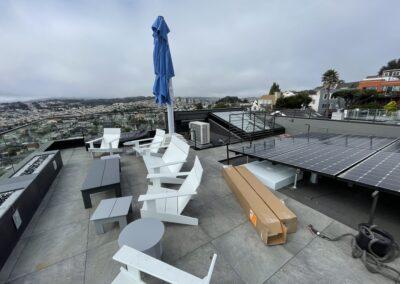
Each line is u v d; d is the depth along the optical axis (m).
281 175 3.59
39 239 2.24
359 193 3.22
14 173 3.17
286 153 3.85
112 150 5.14
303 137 5.64
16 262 1.92
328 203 2.92
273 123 8.22
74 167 4.68
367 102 27.36
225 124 7.81
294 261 1.87
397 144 4.37
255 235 2.24
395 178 2.33
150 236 1.77
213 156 5.30
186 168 4.48
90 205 2.90
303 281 1.66
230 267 1.81
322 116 8.40
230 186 3.40
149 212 2.30
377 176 2.43
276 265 1.83
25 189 2.55
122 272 1.46
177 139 4.25
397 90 28.48
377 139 5.01
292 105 32.59
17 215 2.26
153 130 7.40
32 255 2.00
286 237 2.19
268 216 2.24
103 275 1.75
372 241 1.82
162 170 3.70
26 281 1.70
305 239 2.16
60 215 2.73
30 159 3.87
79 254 2.01
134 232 1.82
